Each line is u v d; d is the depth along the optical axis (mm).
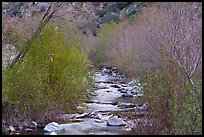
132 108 14180
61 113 12352
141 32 24766
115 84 22656
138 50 23500
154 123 9289
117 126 11273
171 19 14984
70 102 13000
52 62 12352
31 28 12961
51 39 12609
